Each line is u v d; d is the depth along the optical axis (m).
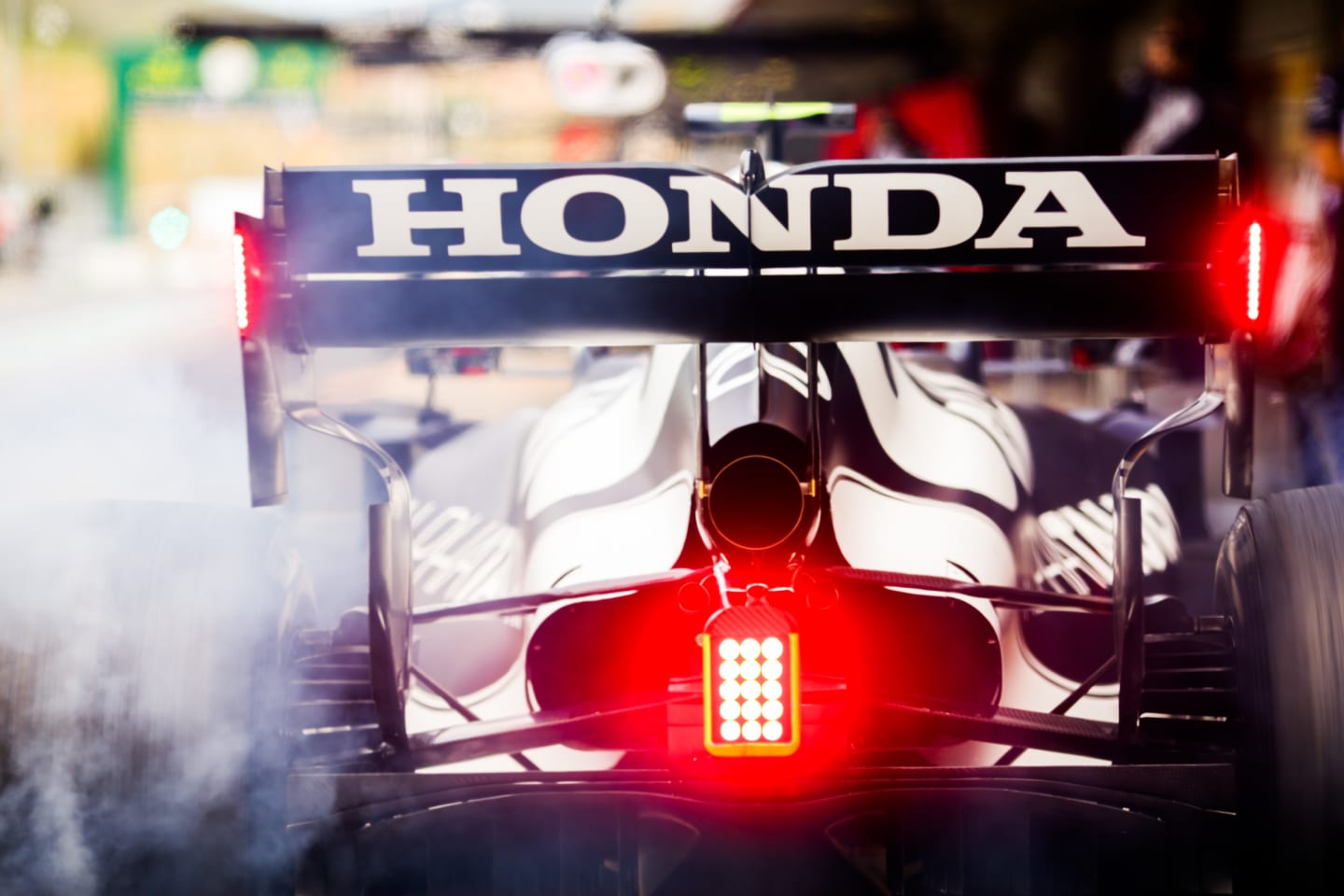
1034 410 7.79
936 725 5.21
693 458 5.59
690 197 4.68
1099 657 6.08
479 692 5.88
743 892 4.97
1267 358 14.90
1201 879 5.34
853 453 5.67
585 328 4.75
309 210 4.70
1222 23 28.80
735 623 4.61
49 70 92.25
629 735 5.66
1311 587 5.19
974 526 5.79
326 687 5.54
